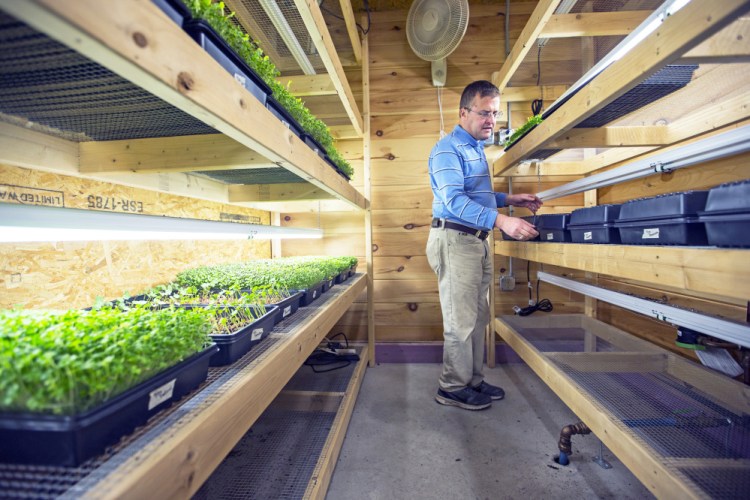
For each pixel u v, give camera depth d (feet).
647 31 3.23
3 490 1.41
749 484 2.72
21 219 1.85
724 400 4.20
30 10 1.05
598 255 3.92
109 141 3.50
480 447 5.19
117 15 1.28
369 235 8.34
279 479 4.07
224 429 2.03
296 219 8.95
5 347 1.63
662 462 2.98
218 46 2.32
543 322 7.58
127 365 1.77
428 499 4.22
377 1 8.15
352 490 4.39
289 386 6.57
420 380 7.54
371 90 8.50
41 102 2.43
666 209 3.10
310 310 4.43
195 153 3.44
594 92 3.62
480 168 6.12
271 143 2.66
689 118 4.95
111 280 4.32
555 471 4.66
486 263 6.47
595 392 4.51
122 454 1.61
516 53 5.88
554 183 8.36
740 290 2.24
